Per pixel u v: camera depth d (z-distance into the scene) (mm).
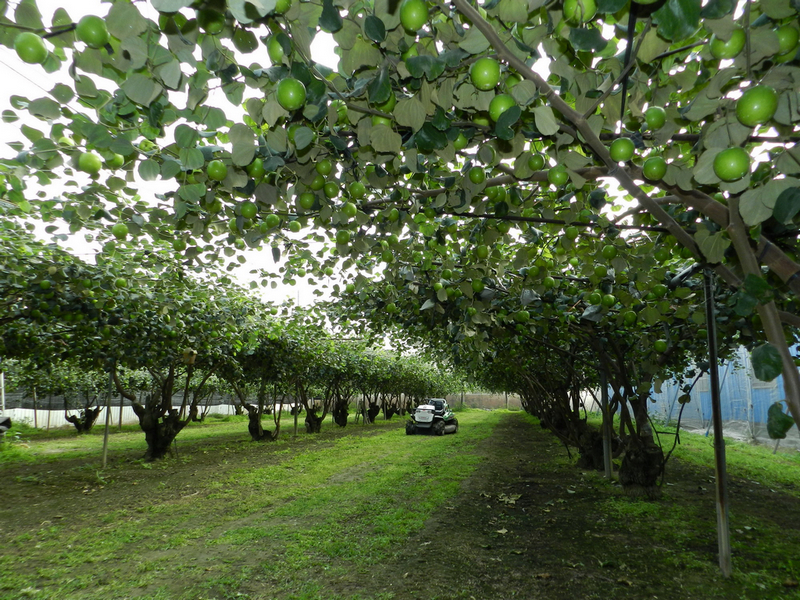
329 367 18266
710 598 3912
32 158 1992
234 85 1724
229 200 2613
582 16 1281
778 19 1311
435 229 3895
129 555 5125
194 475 9812
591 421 21328
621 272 3711
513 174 2396
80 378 19688
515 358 9062
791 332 4633
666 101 1808
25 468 10648
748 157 1371
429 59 1441
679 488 7973
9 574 4602
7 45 1494
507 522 6191
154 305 7000
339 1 1393
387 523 6113
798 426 1343
